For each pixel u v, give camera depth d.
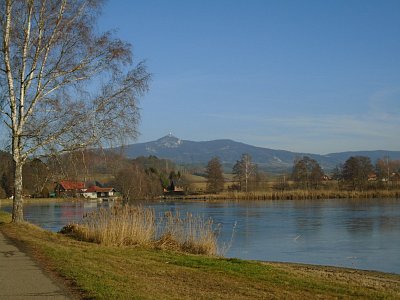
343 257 24.95
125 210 20.75
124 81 23.23
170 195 105.62
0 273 11.25
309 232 36.69
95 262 13.37
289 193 97.00
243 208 67.69
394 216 50.81
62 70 22.83
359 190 101.62
